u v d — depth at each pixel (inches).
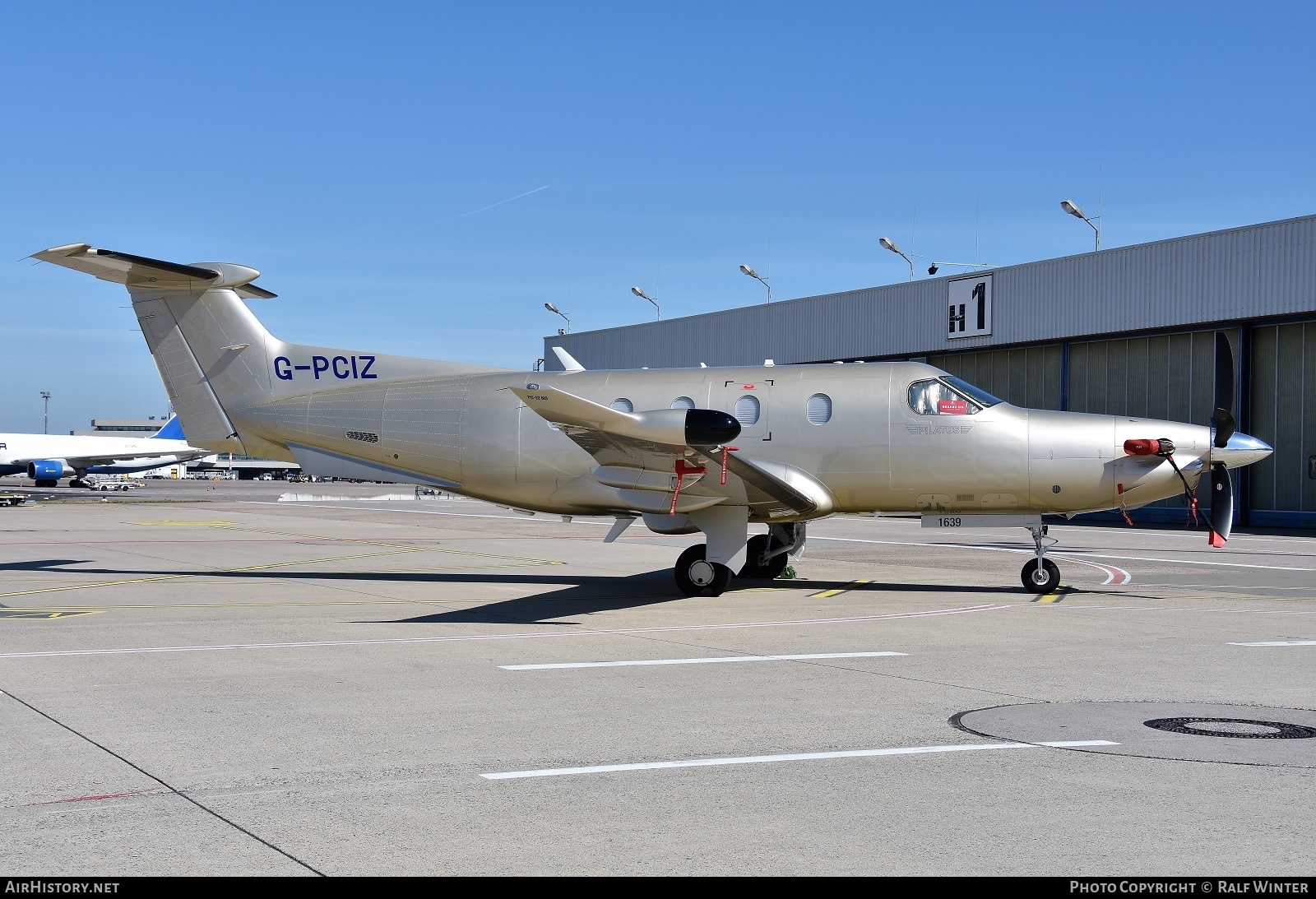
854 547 944.9
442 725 269.6
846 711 283.7
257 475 4682.6
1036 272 1462.8
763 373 601.0
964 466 561.3
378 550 915.4
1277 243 1209.4
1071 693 308.8
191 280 666.8
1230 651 382.0
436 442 635.5
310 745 248.8
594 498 613.6
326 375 669.3
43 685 321.1
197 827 191.3
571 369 652.7
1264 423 1278.3
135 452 2800.2
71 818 195.6
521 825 192.5
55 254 628.1
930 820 194.7
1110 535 1122.7
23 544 957.8
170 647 394.0
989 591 594.2
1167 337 1359.5
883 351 1653.5
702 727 266.4
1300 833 187.2
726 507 567.8
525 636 423.2
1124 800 205.8
